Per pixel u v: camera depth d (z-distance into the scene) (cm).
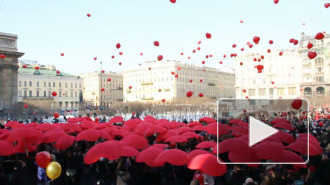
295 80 9925
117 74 15338
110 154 926
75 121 2231
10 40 7206
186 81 12650
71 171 1105
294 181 917
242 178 891
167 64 12519
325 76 9356
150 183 971
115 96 15000
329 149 1050
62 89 12369
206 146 1077
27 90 11294
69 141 1208
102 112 7481
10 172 1166
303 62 9750
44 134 1341
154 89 12900
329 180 877
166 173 925
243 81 10956
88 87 14825
